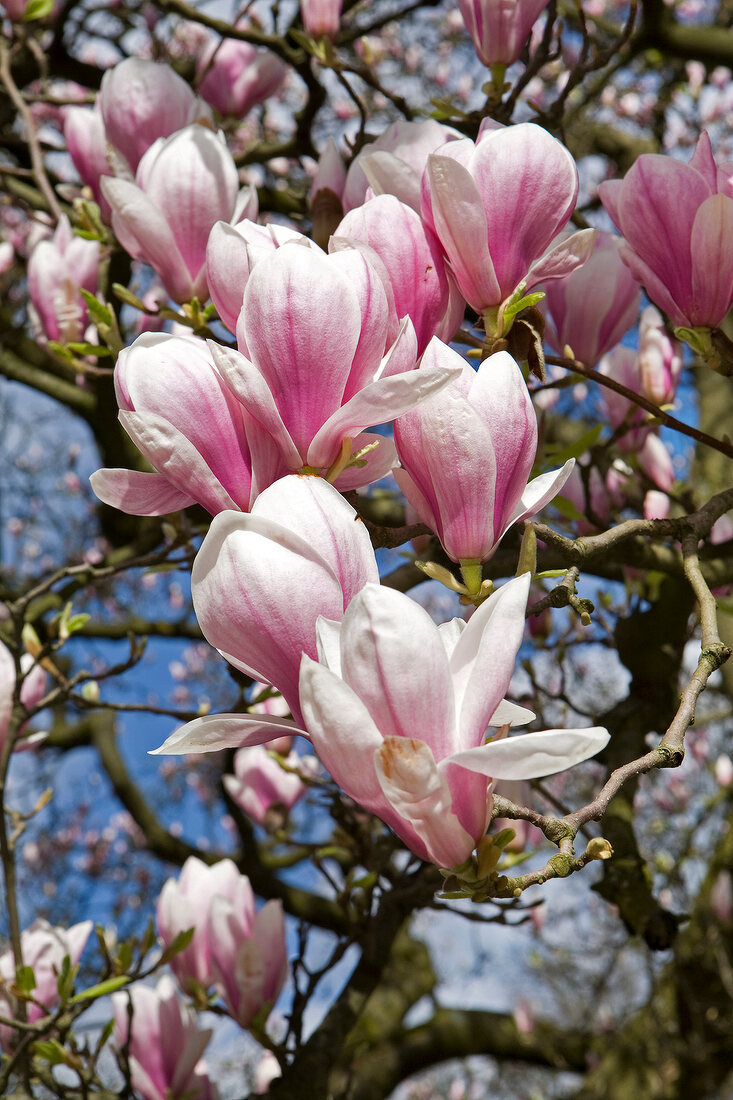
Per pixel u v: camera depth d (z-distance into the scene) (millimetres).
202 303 1157
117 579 4559
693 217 1029
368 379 871
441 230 937
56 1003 1468
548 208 947
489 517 884
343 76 1484
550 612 1749
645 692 1654
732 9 3092
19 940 1390
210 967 1537
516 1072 5449
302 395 857
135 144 1282
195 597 820
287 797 2021
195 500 890
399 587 1331
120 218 1131
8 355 2549
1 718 1467
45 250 1445
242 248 915
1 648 1488
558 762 769
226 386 875
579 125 2959
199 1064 1543
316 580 813
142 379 869
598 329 1205
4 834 1409
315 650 813
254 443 870
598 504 1501
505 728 829
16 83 2570
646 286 1060
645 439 1438
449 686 786
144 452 856
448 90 4262
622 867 1538
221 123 1953
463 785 791
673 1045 3336
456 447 873
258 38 1823
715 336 1049
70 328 1447
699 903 3209
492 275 944
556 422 2812
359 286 865
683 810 4270
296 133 1961
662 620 1639
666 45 2283
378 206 930
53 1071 1596
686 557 997
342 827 1723
